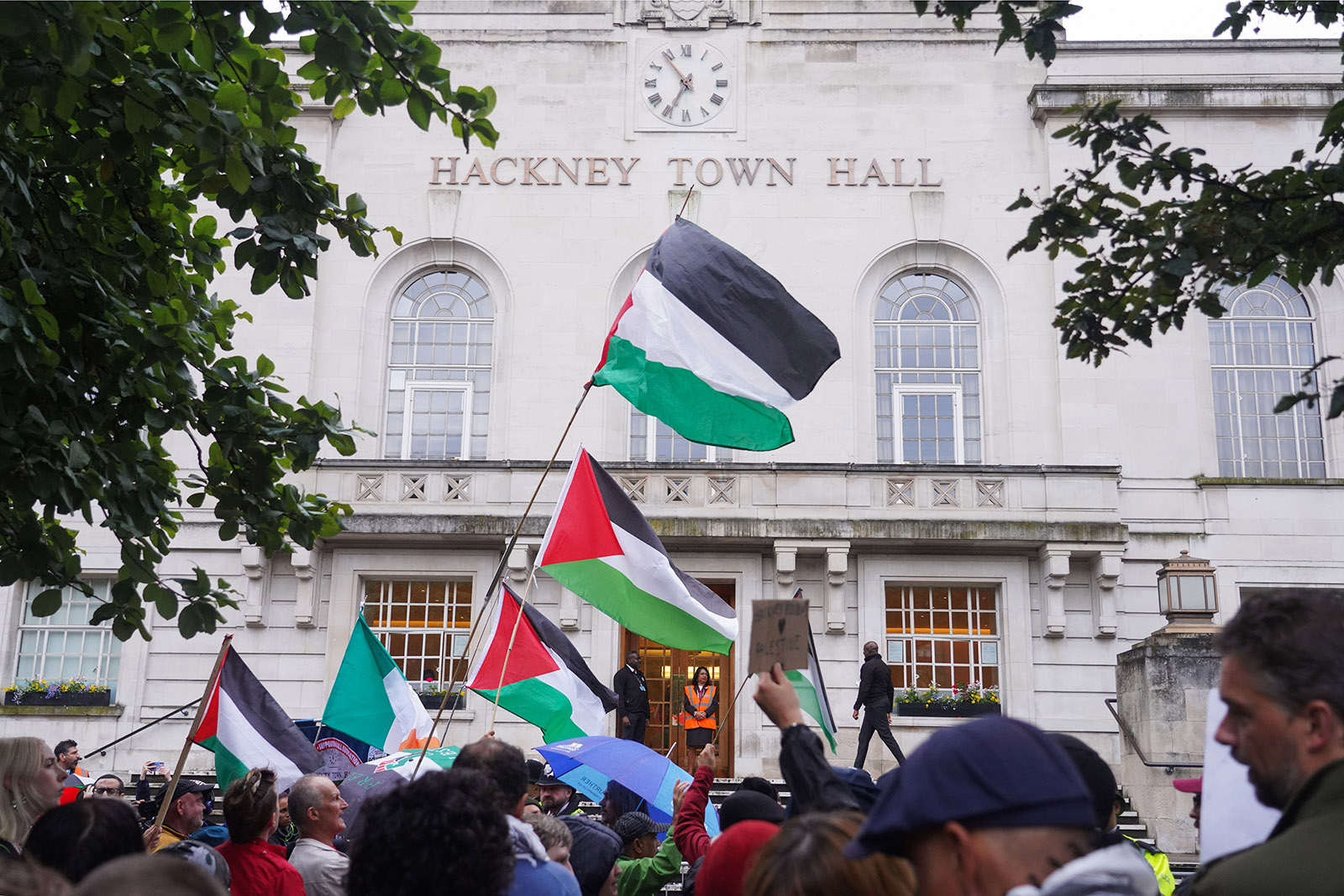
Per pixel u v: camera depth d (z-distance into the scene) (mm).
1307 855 2234
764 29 25438
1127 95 24438
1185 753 17219
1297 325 24312
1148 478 23297
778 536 22109
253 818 5699
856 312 24359
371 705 10906
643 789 7660
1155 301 6477
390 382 24578
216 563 23297
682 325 8555
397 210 24891
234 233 7395
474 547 23000
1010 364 23953
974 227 24578
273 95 6812
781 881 2594
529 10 25562
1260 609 2523
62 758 11711
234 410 8039
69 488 6715
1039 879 2074
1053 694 22422
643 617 8750
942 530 22141
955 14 6332
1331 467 23625
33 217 7391
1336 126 6293
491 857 3186
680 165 24906
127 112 6570
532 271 24562
